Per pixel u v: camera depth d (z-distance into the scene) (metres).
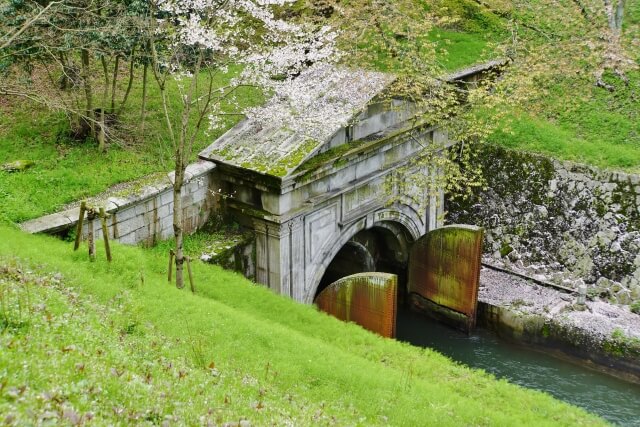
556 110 31.19
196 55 21.14
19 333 9.27
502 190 29.94
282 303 20.38
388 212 27.56
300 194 23.03
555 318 25.48
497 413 15.52
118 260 17.56
